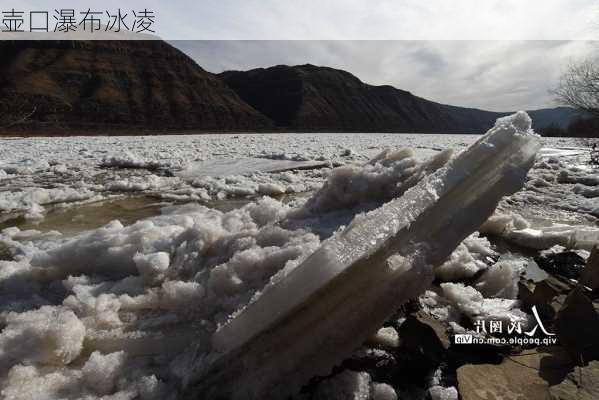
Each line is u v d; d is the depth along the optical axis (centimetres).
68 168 1095
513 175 218
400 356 195
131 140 2584
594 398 144
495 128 240
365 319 176
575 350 183
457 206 210
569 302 197
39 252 330
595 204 568
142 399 168
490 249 357
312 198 367
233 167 1080
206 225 293
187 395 168
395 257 183
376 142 2566
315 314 169
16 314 233
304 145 2061
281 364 167
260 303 167
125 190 752
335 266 160
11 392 167
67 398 169
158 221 424
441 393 171
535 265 296
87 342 208
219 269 235
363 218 206
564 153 1474
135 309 235
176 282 240
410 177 339
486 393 165
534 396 162
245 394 165
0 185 800
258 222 362
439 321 230
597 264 253
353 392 171
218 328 183
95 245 300
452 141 2847
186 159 1267
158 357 194
